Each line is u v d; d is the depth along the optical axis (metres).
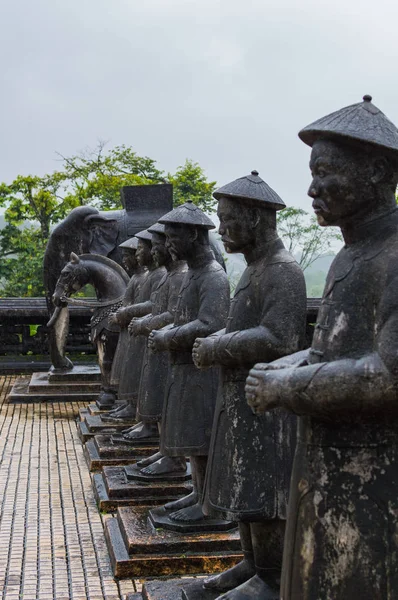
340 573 3.24
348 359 3.18
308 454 3.38
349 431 3.26
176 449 6.24
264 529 4.81
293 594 3.37
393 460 3.23
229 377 4.86
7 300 17.95
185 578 5.64
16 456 10.04
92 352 18.14
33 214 28.61
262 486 4.75
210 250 6.21
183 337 5.95
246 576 5.05
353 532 3.23
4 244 28.58
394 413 3.21
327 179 3.38
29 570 6.17
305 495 3.36
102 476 8.23
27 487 8.58
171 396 6.35
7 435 11.34
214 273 6.07
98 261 12.12
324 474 3.30
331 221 3.46
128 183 27.78
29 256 28.31
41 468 9.41
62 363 15.06
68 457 9.95
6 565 6.29
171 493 7.47
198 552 5.95
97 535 6.97
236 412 4.81
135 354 9.24
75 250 14.45
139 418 7.91
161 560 5.88
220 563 5.89
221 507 4.82
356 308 3.31
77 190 28.20
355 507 3.23
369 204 3.39
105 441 9.47
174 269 7.77
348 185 3.36
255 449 4.77
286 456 4.80
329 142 3.39
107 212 14.58
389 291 3.18
